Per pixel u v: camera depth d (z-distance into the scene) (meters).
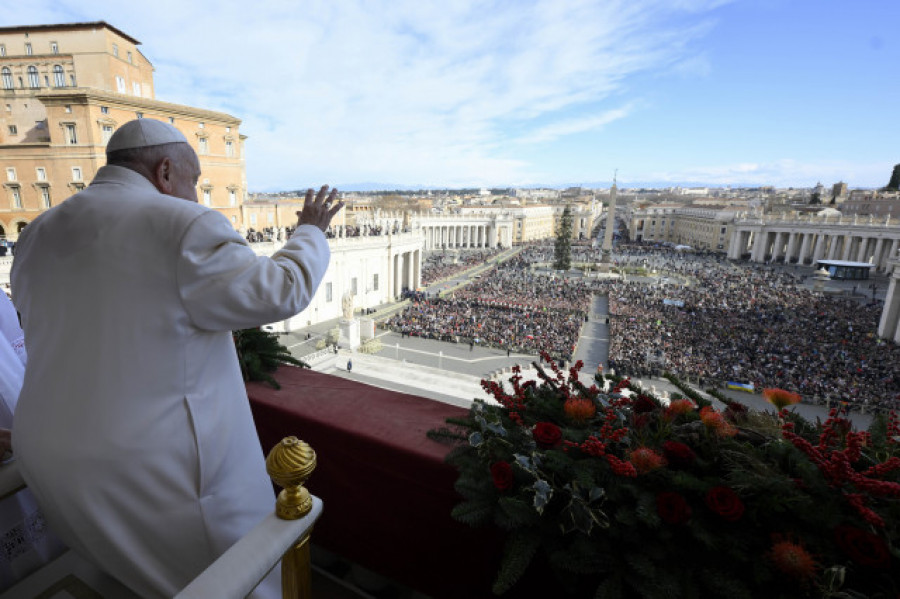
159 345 1.49
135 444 1.47
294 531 1.58
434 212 107.31
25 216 29.22
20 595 2.04
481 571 2.38
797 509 1.66
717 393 2.53
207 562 1.69
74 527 1.57
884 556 1.48
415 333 34.94
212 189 36.31
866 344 32.66
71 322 1.50
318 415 2.84
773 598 1.60
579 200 173.75
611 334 35.34
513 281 58.78
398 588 2.80
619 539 1.81
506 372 26.47
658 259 89.25
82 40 30.83
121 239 1.47
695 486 1.77
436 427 2.72
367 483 2.67
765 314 41.75
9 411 2.26
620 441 2.03
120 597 2.05
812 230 79.12
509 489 1.97
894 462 1.65
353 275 43.34
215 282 1.47
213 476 1.66
